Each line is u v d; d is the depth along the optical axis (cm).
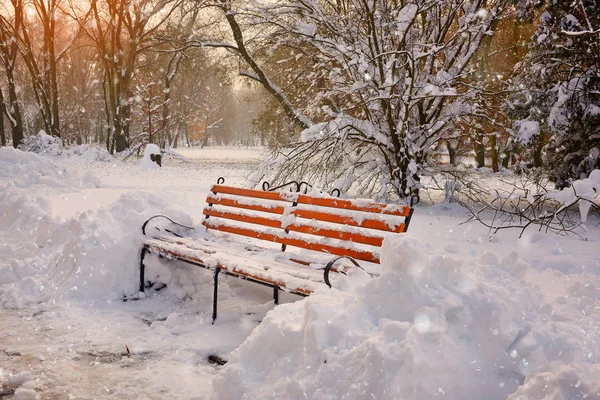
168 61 3747
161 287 487
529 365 228
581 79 916
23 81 4541
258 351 265
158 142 3647
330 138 949
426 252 262
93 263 470
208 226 521
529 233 705
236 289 472
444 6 1012
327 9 1136
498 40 2002
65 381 302
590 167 967
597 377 210
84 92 5144
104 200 1029
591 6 888
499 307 239
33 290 462
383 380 210
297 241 417
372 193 1100
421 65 1041
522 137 952
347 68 970
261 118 2405
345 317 246
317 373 228
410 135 991
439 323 234
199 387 296
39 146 2853
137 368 322
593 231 761
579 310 304
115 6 3102
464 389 221
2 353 342
